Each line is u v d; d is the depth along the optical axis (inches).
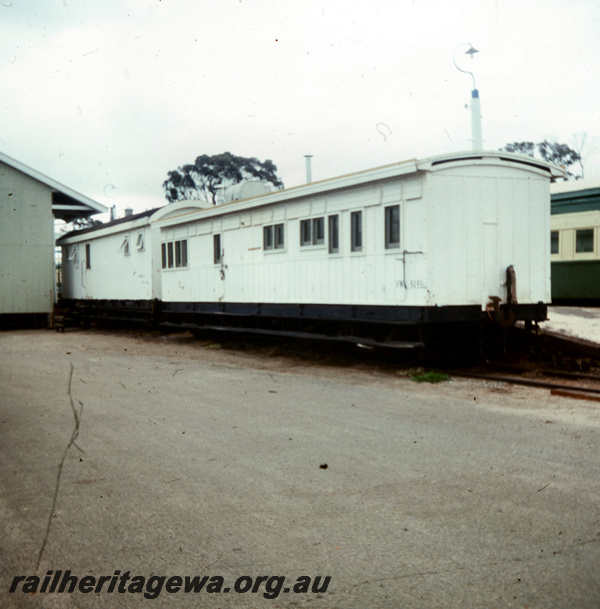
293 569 133.5
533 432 247.1
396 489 181.6
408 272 402.0
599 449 220.7
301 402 317.1
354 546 143.9
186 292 686.5
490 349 448.8
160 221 725.9
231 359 506.0
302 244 502.0
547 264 433.1
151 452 223.0
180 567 135.2
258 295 560.4
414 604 118.7
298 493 179.3
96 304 943.7
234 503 171.8
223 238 612.1
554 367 414.9
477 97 812.6
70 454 220.5
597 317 509.7
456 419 273.4
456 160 396.8
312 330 517.0
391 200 413.4
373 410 295.6
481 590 123.2
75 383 376.2
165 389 356.5
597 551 138.8
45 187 917.2
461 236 400.5
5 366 453.7
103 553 141.9
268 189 716.0
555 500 170.2
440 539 146.6
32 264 912.3
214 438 243.0
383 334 442.6
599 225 647.1
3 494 180.2
